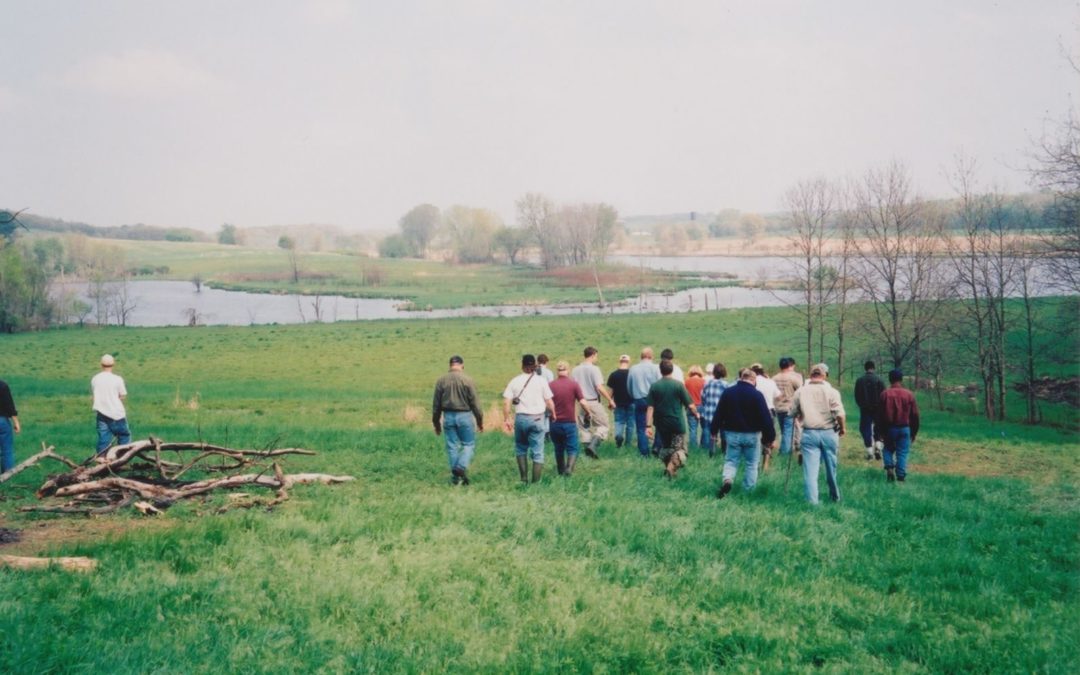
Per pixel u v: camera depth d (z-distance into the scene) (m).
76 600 7.34
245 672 6.08
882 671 6.43
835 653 6.77
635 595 8.00
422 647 6.66
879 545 10.17
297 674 6.14
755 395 12.78
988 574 9.00
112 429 15.92
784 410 18.02
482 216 198.62
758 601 7.99
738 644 6.94
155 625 6.88
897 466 15.77
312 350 60.78
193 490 12.21
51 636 6.40
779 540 10.07
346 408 32.88
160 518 11.11
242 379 46.72
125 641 6.54
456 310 104.81
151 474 13.96
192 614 7.20
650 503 11.91
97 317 96.19
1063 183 31.77
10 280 85.81
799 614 7.65
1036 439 26.84
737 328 67.69
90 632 6.62
